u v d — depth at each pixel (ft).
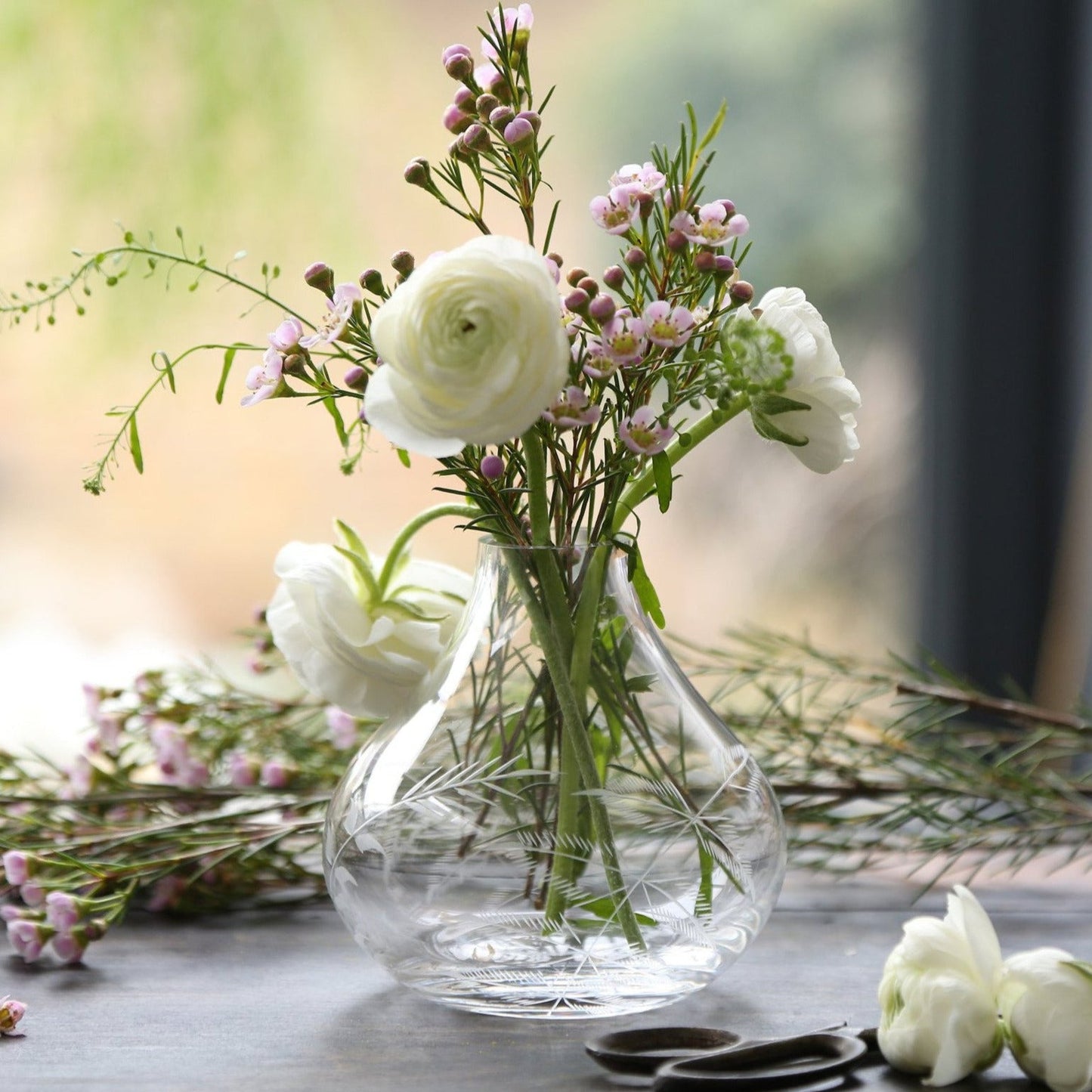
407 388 3.92
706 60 7.12
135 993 4.29
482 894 4.07
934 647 7.16
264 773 4.81
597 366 4.00
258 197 7.39
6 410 7.34
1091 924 4.60
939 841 4.76
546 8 7.15
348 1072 4.02
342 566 4.28
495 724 4.09
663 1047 4.05
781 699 4.91
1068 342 6.93
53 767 4.83
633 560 4.16
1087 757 5.91
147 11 7.34
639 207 4.03
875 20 7.14
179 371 7.39
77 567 7.41
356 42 7.34
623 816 4.08
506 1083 4.00
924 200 7.13
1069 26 6.85
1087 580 6.49
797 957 4.46
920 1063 4.00
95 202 7.34
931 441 7.16
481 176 4.10
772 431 4.03
